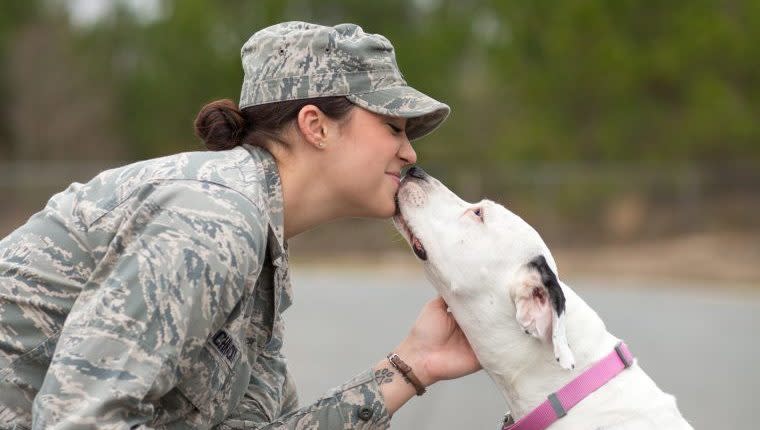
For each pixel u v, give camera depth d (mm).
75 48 34844
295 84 4113
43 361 3863
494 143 28750
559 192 25188
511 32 27062
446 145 30594
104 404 3500
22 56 34562
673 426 4641
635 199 24797
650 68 25016
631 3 25453
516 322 4750
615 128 25453
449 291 4867
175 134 33500
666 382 10156
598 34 25594
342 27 4203
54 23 35438
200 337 3713
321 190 4250
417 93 4215
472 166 28422
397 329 13016
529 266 4672
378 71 4188
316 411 4359
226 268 3705
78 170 27828
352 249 25625
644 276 21047
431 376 4699
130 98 34188
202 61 32656
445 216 4945
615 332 13305
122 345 3570
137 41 34750
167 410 4004
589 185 25000
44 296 3840
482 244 4809
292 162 4211
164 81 33094
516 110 28906
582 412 4660
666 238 24219
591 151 25953
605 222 24734
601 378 4707
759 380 10219
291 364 10562
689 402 9297
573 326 4785
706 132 24375
